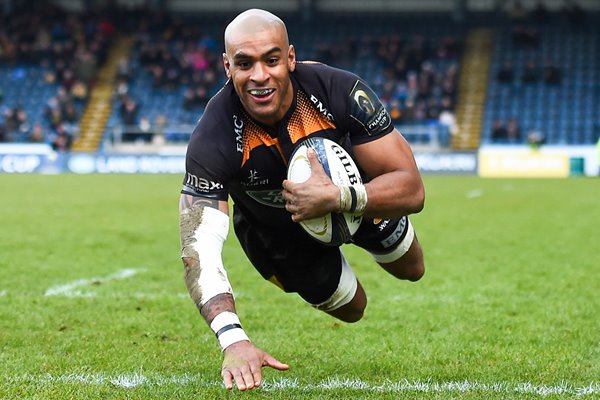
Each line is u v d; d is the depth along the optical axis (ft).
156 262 62.95
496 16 237.86
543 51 229.25
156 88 223.92
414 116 205.98
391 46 224.94
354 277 31.22
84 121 221.66
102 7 249.55
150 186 148.87
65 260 63.41
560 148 188.96
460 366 32.78
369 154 26.73
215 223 25.53
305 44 237.86
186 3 251.80
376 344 37.01
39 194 129.08
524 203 114.52
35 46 233.55
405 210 26.08
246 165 26.84
